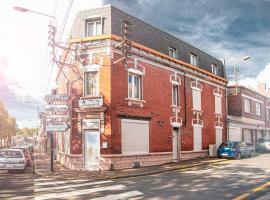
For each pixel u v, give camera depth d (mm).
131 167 20312
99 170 19297
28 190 10508
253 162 22766
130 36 21062
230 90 36625
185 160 25094
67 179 15625
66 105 18391
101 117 19625
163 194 10875
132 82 21453
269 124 44844
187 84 26578
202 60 29016
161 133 23188
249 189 11570
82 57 20422
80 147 20047
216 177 15094
